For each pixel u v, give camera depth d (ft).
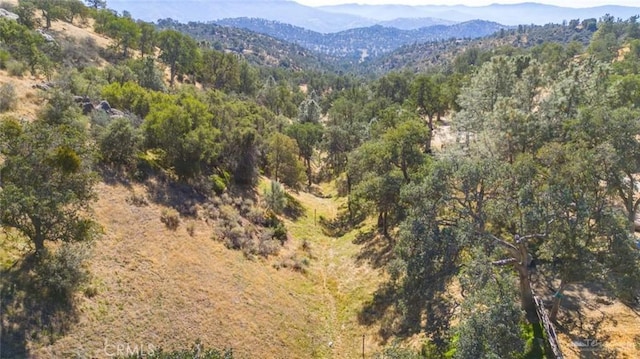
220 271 102.27
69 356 65.92
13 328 64.03
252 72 431.43
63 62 213.87
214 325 86.58
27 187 65.10
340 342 97.71
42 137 71.97
